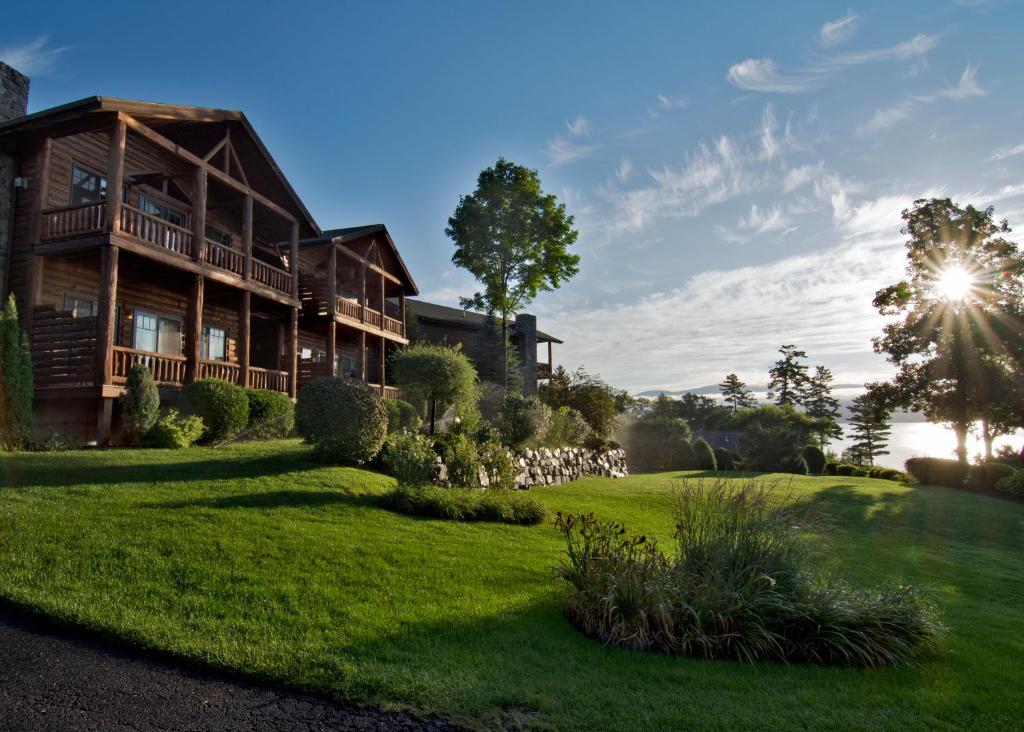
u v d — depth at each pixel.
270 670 3.90
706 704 3.99
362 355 23.23
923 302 28.25
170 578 5.31
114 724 3.29
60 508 6.97
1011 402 25.70
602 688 4.09
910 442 88.06
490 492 10.50
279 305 19.48
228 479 9.16
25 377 11.51
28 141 13.82
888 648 5.32
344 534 7.12
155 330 17.12
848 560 9.81
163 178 15.74
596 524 6.70
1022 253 26.11
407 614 5.09
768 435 28.64
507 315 30.98
